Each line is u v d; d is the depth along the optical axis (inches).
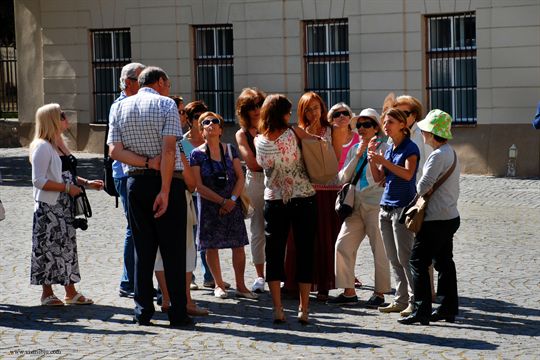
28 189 1041.5
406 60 1187.3
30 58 1487.5
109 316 478.6
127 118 450.9
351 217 506.6
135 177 454.3
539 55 1102.4
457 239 701.3
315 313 489.4
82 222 502.9
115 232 752.3
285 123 459.2
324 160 456.8
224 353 404.8
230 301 518.6
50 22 1453.0
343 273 506.9
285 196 458.6
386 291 501.7
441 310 460.8
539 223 772.0
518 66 1114.1
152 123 448.5
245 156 531.2
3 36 1606.8
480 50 1135.0
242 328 453.7
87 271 598.9
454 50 1162.6
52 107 502.9
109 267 611.5
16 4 1489.9
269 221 464.1
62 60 1450.5
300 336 436.8
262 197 538.0
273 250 464.4
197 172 525.7
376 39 1200.2
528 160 1117.1
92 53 1430.9
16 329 450.0
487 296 516.1
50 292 504.4
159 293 506.0
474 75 1154.7
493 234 721.6
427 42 1181.1
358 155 500.1
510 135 1123.9
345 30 1236.5
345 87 1245.1
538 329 446.6
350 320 471.2
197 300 521.3
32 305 503.8
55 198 498.6
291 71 1268.5
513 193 965.2
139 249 458.6
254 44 1288.1
